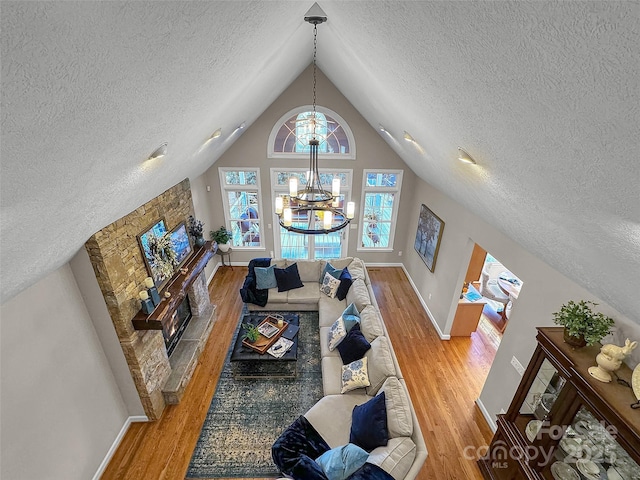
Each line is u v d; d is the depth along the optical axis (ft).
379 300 20.53
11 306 7.78
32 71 2.76
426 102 7.27
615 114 2.99
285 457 9.70
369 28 6.33
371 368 11.76
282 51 10.25
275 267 18.74
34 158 4.02
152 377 12.22
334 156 20.98
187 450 11.41
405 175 21.72
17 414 7.85
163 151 8.36
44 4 2.21
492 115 5.14
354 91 15.11
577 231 6.02
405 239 23.89
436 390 14.08
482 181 8.70
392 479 8.14
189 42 4.67
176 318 14.98
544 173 5.28
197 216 19.75
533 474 8.77
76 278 9.88
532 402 9.31
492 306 20.31
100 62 3.43
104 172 6.44
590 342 7.49
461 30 3.85
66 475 9.27
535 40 3.01
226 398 13.38
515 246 11.44
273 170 21.24
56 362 9.05
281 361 13.83
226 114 11.35
